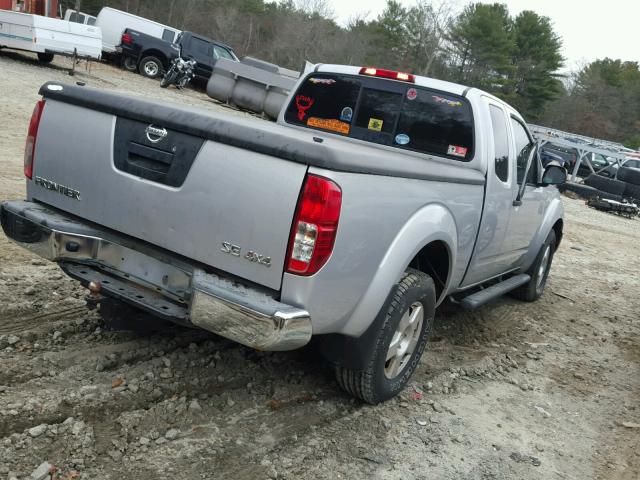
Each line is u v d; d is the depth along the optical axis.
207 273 3.08
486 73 67.19
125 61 23.14
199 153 3.04
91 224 3.46
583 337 6.16
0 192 6.76
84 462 2.87
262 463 3.10
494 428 3.93
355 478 3.14
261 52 65.81
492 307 6.55
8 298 4.36
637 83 94.31
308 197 2.82
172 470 2.93
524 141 5.48
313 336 3.56
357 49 61.69
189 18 67.31
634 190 21.08
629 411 4.57
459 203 4.08
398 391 3.99
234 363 4.01
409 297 3.64
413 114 4.77
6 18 17.42
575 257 10.50
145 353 3.91
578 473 3.59
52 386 3.38
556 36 77.06
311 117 5.14
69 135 3.45
